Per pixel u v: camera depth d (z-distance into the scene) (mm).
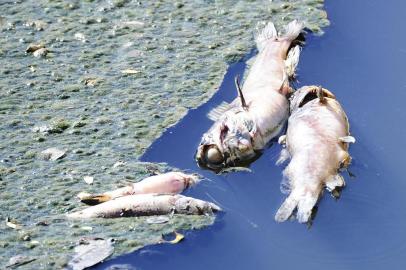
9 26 15914
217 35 15609
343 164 12664
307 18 16031
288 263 11391
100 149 13203
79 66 14945
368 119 13680
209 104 14039
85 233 11695
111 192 12195
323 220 11984
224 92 14281
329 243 11672
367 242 11680
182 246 11578
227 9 16266
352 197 12305
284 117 13516
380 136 13344
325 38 15516
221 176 12719
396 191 12414
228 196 12391
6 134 13484
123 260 11352
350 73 14688
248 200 12320
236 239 11719
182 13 16172
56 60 15102
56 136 13453
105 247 11477
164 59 15055
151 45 15391
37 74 14773
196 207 12000
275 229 11859
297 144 12781
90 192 12336
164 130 13531
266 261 11422
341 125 13062
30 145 13266
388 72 14711
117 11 16281
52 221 11906
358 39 15516
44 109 14008
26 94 14328
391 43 15422
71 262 11258
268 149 13203
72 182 12562
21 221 11914
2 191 12414
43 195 12344
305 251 11562
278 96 13695
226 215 12062
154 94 14281
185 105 14031
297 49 14633
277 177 12695
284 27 15750
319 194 12188
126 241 11578
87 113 13898
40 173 12750
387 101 14062
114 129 13562
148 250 11492
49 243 11531
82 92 14367
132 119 13758
